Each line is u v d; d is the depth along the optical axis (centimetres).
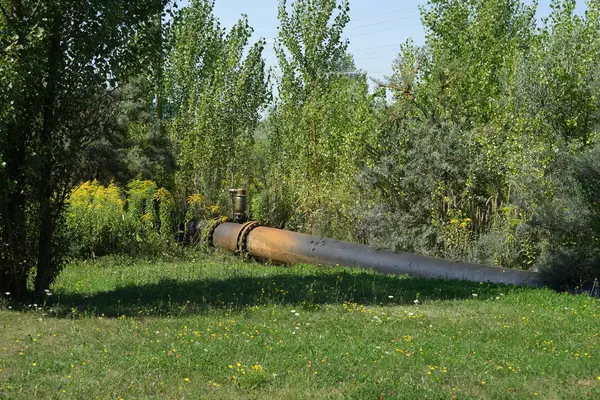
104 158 3114
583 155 1512
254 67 3153
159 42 1404
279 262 2052
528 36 2734
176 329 1012
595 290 1386
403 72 2138
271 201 2678
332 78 2972
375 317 1096
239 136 3128
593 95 1883
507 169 1922
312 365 787
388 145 2062
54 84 1283
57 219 1375
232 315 1145
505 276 1523
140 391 684
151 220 2295
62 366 781
